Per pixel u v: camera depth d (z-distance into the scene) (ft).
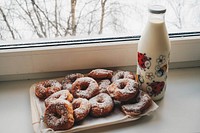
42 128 1.80
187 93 2.19
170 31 2.35
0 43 2.18
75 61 2.26
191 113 1.99
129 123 1.91
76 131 1.80
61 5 2.10
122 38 2.28
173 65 2.46
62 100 1.85
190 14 2.32
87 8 2.15
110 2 2.15
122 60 2.32
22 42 2.19
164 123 1.91
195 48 2.35
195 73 2.42
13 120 1.93
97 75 2.16
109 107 1.90
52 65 2.25
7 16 2.09
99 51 2.23
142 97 1.98
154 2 2.20
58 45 2.20
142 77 2.04
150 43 1.89
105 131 1.84
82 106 1.86
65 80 2.18
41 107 1.99
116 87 1.98
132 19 2.25
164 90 2.10
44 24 2.17
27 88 2.23
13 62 2.18
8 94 2.17
